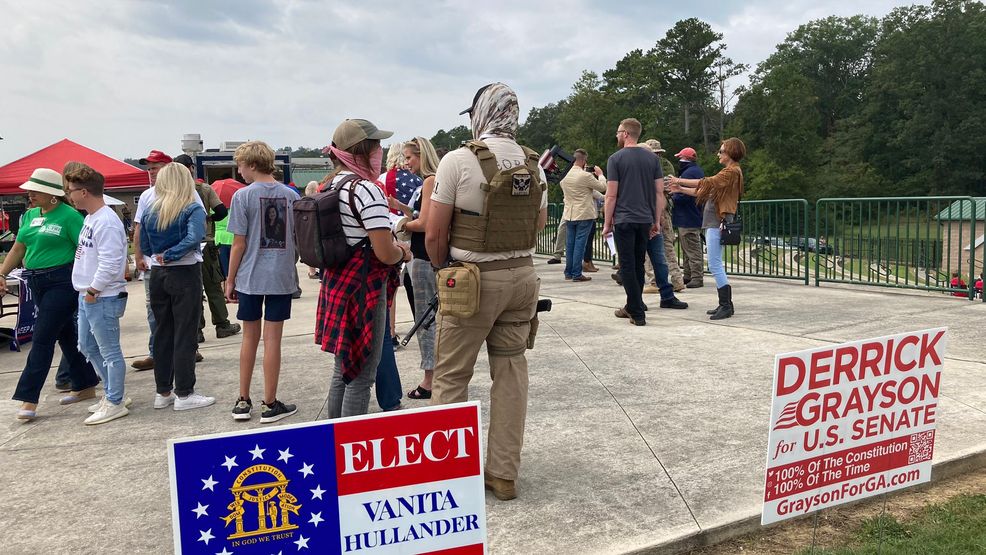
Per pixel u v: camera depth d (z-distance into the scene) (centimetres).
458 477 197
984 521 289
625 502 306
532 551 267
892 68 8400
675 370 509
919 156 8294
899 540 277
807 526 295
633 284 657
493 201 288
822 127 10494
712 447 365
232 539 175
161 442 405
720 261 689
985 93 8025
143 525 304
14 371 620
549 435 389
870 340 256
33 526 304
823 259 923
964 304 739
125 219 1989
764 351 554
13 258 462
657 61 9612
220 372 560
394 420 189
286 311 430
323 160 2252
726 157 684
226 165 1542
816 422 249
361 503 187
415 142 464
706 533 279
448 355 308
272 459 178
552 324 694
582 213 1009
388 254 334
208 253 696
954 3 8200
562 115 8375
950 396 429
